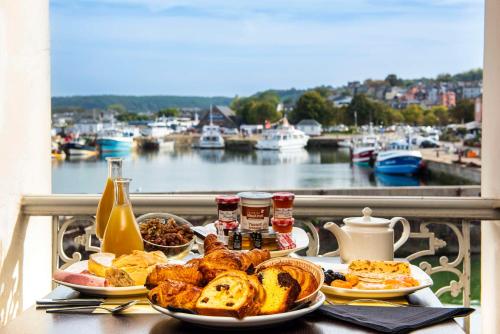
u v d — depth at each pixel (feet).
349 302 5.60
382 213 9.01
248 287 4.64
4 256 8.95
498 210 8.89
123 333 4.78
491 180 9.46
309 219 9.16
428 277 6.00
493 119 9.45
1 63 8.70
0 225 8.84
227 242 6.77
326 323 4.96
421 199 8.93
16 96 9.30
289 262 5.45
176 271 5.06
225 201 6.99
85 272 6.17
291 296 4.78
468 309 5.15
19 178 9.37
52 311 5.27
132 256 5.87
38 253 9.97
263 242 6.72
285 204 6.95
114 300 5.63
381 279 5.93
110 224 6.36
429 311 5.13
